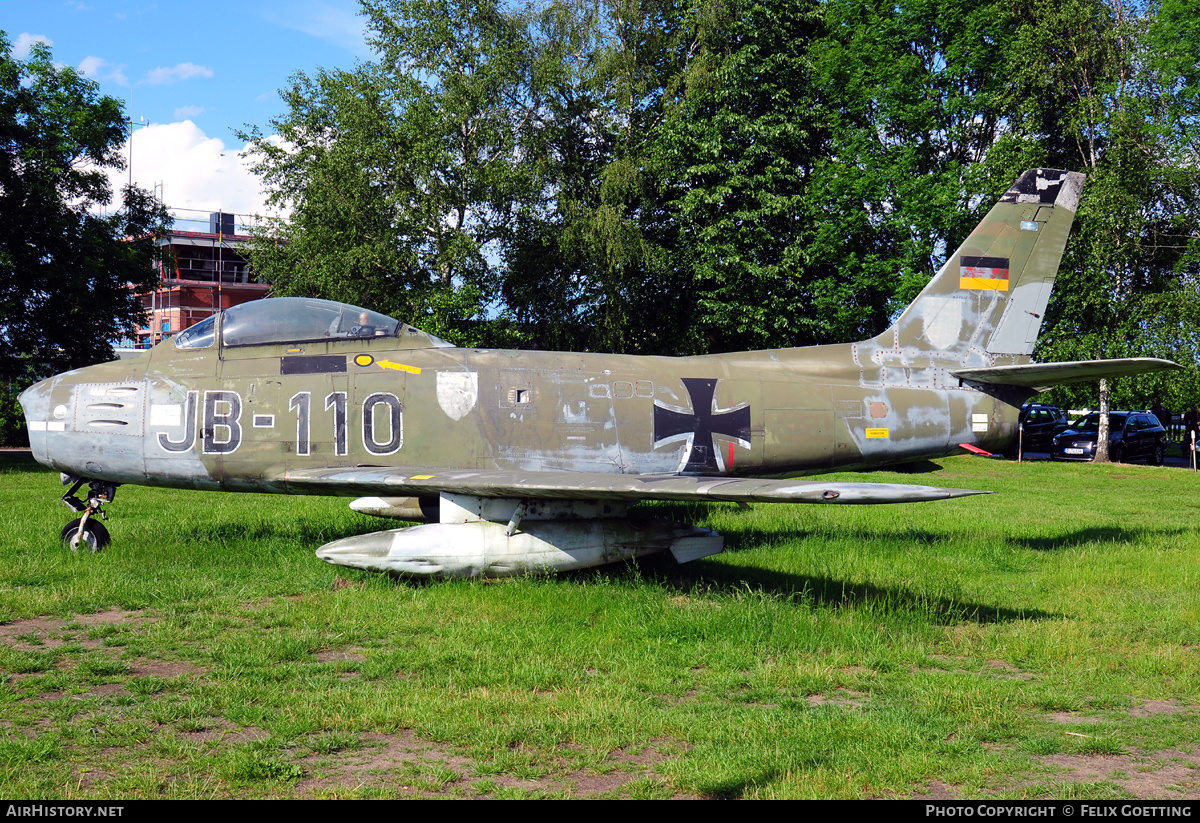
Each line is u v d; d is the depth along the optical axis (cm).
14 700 471
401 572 761
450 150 2575
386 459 861
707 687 521
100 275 2427
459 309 2500
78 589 704
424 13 2603
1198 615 691
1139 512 1389
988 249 1038
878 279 2602
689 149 2577
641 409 918
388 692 486
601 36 2712
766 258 2694
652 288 2794
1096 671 559
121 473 851
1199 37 2427
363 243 2458
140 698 475
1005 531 1130
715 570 866
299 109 2789
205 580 748
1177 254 2591
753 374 970
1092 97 2503
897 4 2728
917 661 580
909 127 2655
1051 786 391
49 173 2286
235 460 844
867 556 930
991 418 1027
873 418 989
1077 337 2572
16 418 3183
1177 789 391
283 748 412
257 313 880
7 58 2305
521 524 802
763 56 2698
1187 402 2481
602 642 596
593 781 385
